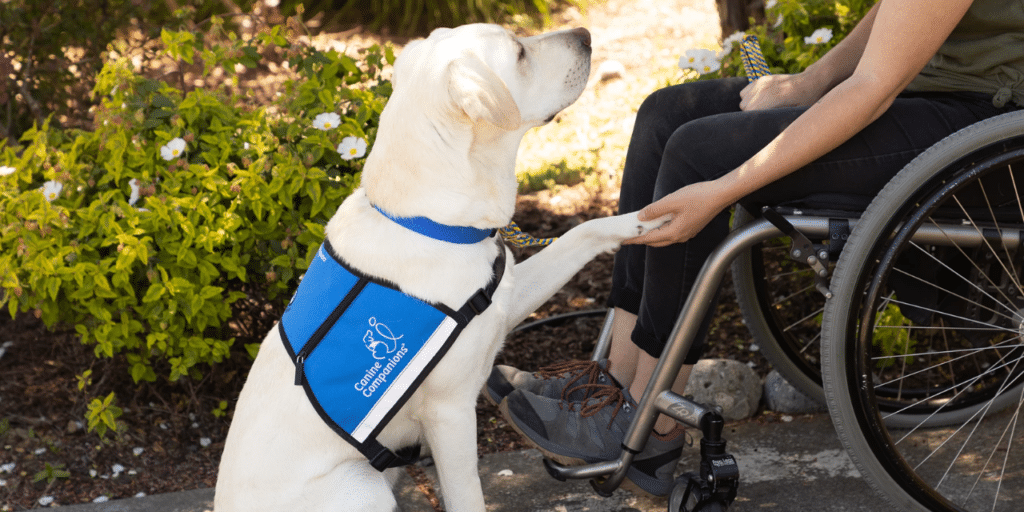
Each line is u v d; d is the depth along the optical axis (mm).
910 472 1804
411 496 2273
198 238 2355
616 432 2014
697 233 1890
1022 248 1829
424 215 1722
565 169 4801
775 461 2285
